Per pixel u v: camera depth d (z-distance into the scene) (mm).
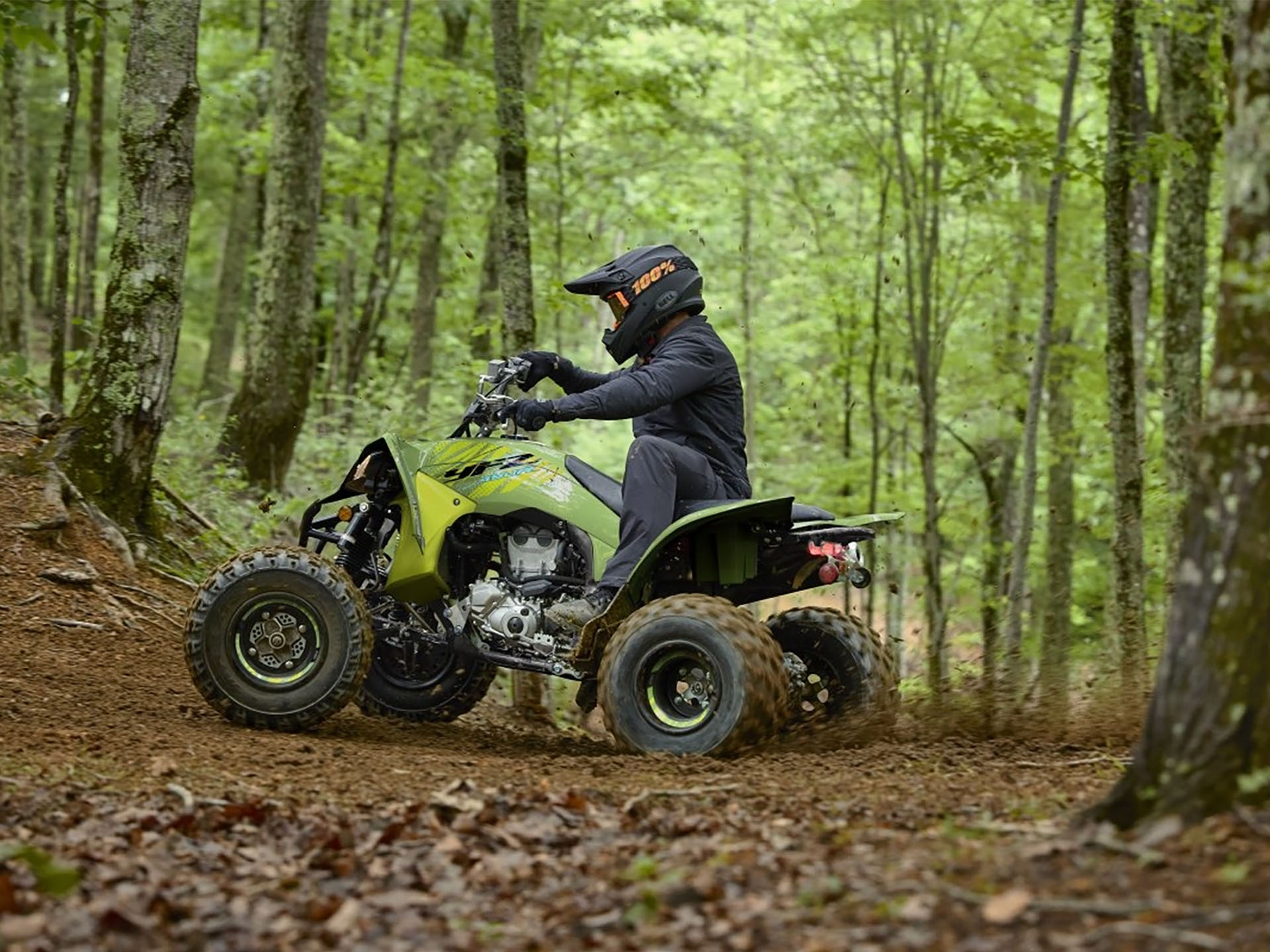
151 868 3578
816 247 20156
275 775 5062
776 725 5523
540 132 16578
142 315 8945
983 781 4875
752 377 21766
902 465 20016
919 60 15305
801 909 3012
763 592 6191
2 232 19375
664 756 5457
